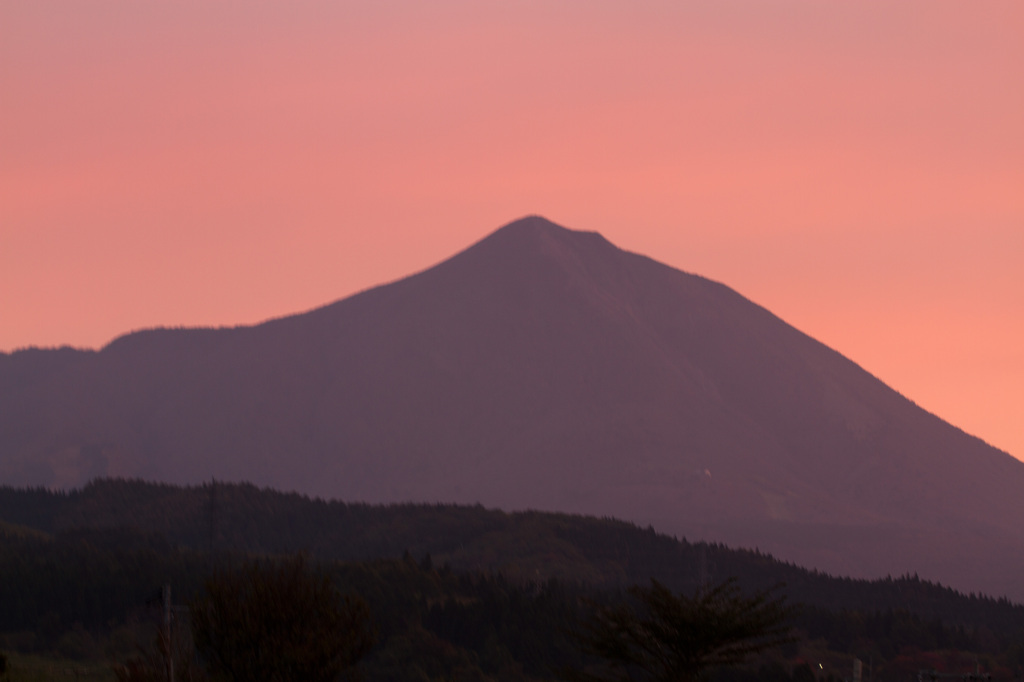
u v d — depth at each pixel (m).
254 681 177.38
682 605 186.50
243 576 189.38
